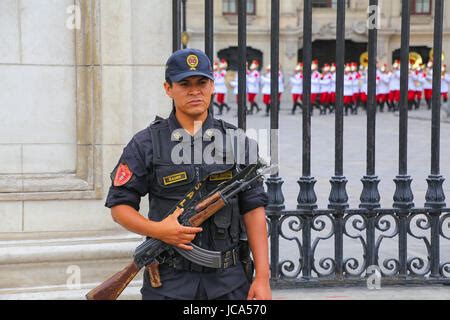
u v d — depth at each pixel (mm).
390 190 12555
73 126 6117
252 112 32781
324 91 32906
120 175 4020
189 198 3969
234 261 4051
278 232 6832
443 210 7000
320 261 6980
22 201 5992
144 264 4012
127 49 6070
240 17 6605
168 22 6191
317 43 41188
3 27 5941
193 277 4008
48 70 6043
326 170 15031
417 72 35375
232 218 4016
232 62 39875
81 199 6078
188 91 4004
